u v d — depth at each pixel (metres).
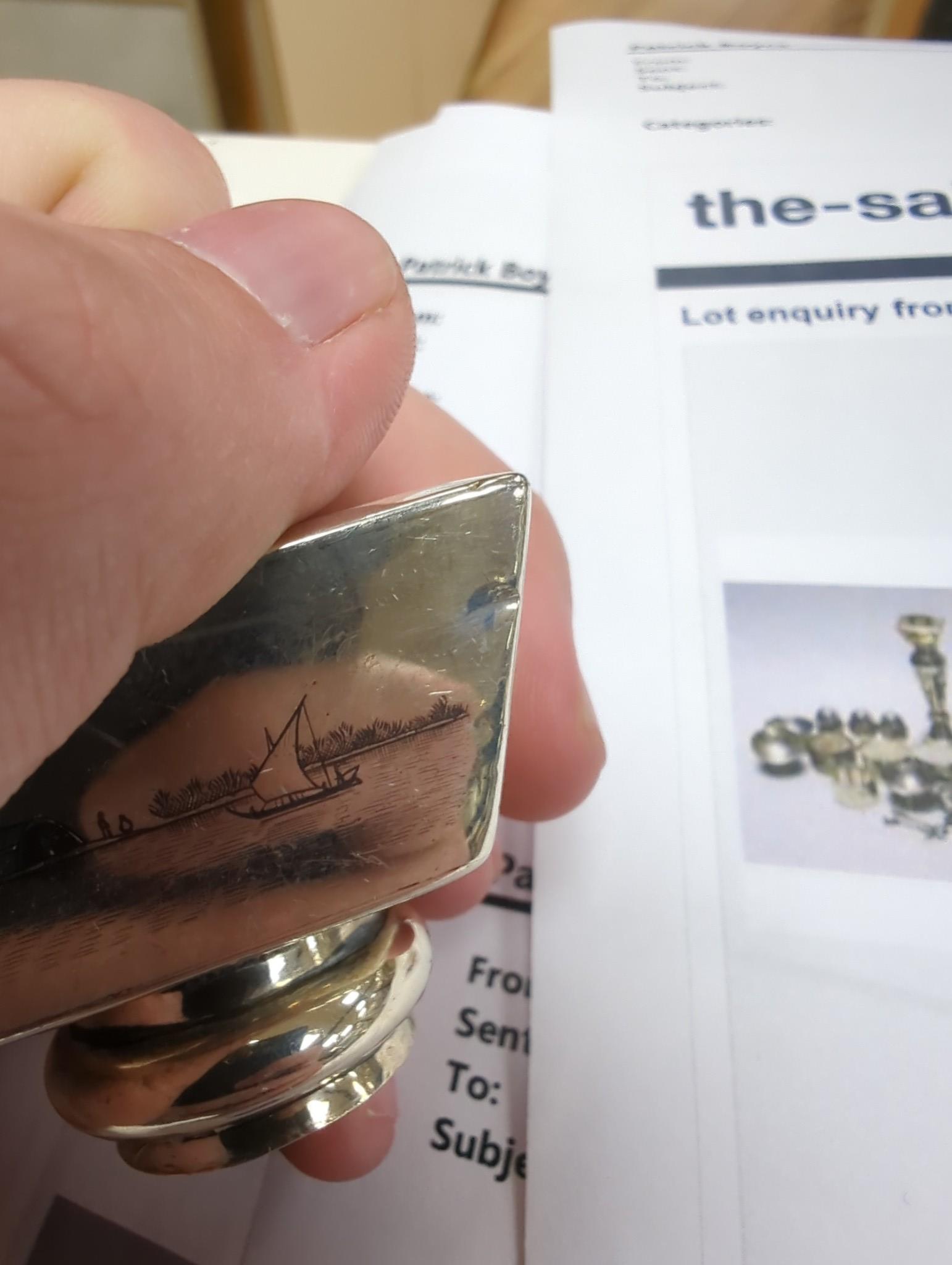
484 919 0.10
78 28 0.23
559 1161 0.09
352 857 0.07
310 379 0.07
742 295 0.13
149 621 0.06
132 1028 0.07
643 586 0.11
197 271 0.06
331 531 0.07
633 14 0.23
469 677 0.07
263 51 0.23
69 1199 0.09
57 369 0.05
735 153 0.15
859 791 0.10
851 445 0.12
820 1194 0.08
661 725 0.11
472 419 0.13
